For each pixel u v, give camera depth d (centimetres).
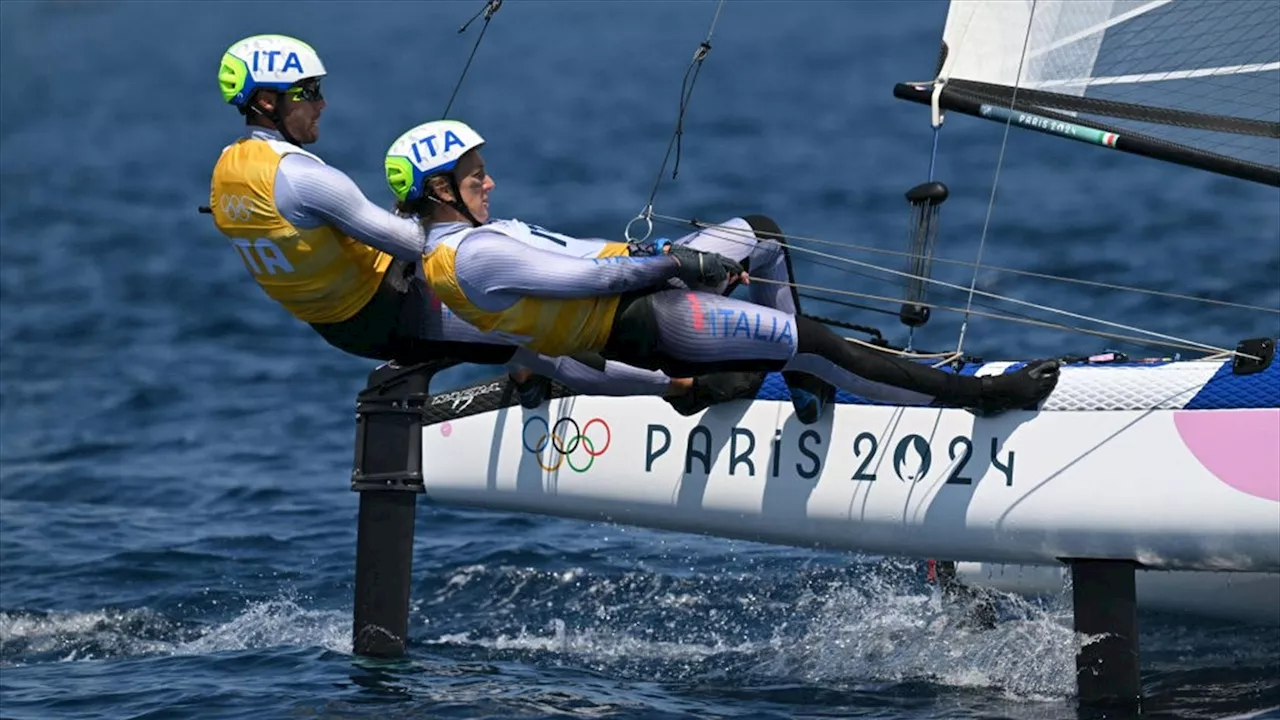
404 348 2025
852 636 2347
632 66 11525
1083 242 5050
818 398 2120
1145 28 2186
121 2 17062
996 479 2095
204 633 2470
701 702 2072
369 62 12519
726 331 1947
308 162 1880
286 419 3844
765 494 2202
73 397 4059
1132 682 2066
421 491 2309
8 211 6825
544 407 2284
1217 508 2000
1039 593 2353
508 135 8525
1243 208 5412
